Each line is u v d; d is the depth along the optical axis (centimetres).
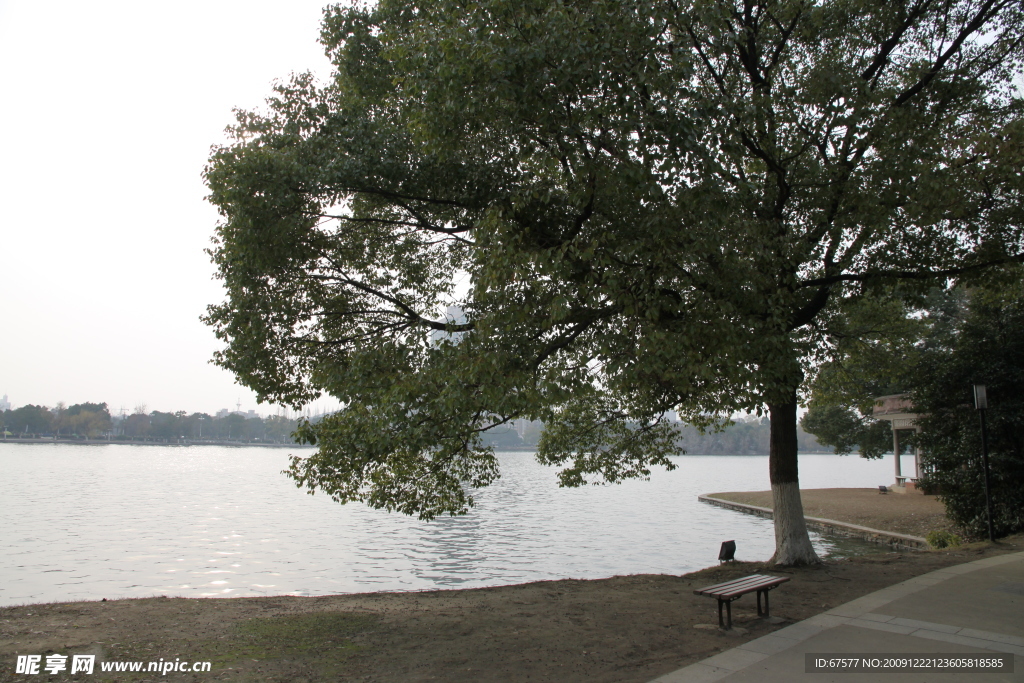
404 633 822
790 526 1325
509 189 1059
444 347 986
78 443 18312
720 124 905
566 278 894
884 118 1108
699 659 685
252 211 1039
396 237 1305
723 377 1021
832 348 1755
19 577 1848
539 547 2577
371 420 950
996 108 1236
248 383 1162
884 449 4144
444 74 861
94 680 626
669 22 916
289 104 1224
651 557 2330
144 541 2648
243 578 1916
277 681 635
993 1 1182
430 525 3331
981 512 1800
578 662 689
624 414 1553
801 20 1261
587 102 872
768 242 1030
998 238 1225
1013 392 1822
